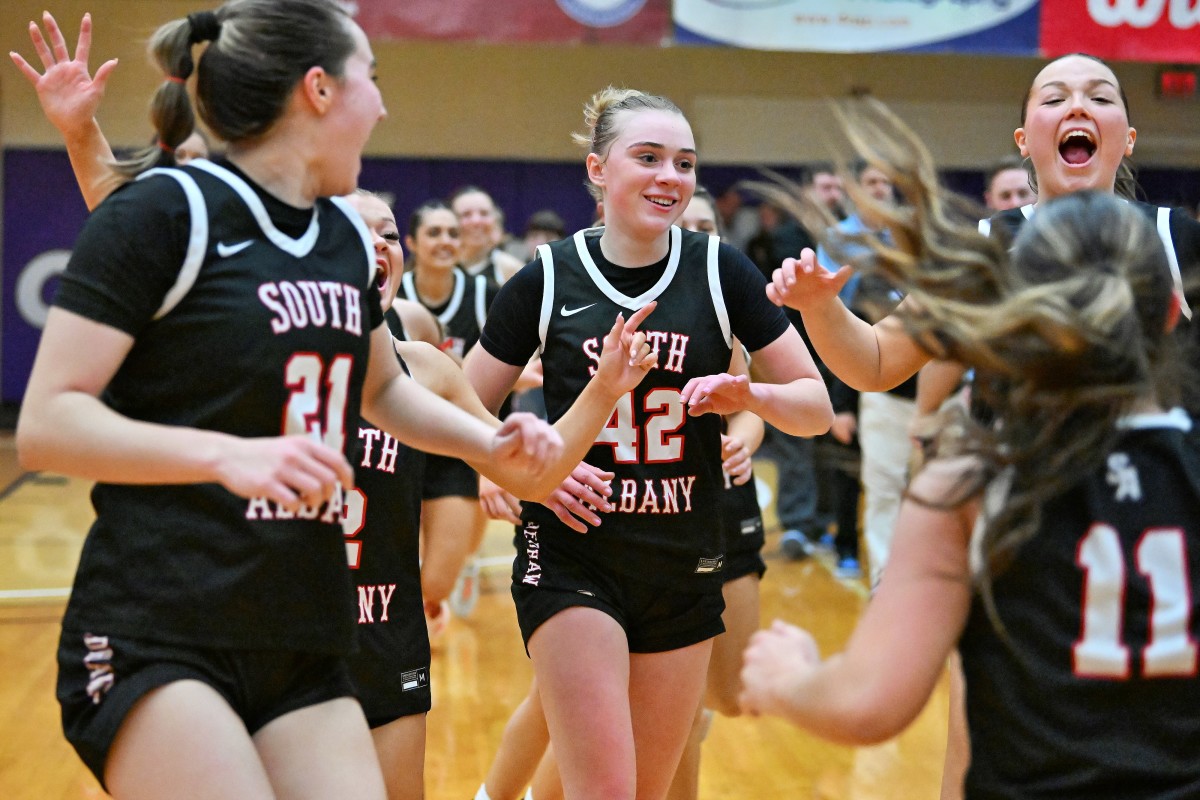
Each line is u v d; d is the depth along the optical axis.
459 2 10.19
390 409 2.64
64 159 14.67
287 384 2.27
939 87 15.12
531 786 3.73
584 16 10.29
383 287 3.48
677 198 3.35
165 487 2.22
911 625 1.87
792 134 15.10
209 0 13.25
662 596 3.33
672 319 3.36
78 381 2.12
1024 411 1.87
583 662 3.17
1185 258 3.16
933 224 2.08
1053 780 1.82
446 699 5.66
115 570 2.21
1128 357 1.85
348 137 2.39
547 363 3.45
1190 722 1.82
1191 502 1.86
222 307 2.23
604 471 3.31
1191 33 10.42
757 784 4.69
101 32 13.15
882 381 3.23
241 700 2.26
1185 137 15.31
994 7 10.41
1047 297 1.83
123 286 2.15
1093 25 10.42
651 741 3.38
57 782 4.59
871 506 6.88
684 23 10.33
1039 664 1.83
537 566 3.31
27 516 10.34
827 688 1.88
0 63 14.26
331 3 2.38
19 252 14.73
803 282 2.96
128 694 2.14
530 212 15.17
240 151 2.37
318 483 2.03
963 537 1.91
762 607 7.34
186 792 2.10
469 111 14.98
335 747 2.31
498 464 2.58
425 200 15.03
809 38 10.38
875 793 4.60
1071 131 3.33
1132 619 1.82
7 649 6.46
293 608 2.28
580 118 15.10
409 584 3.18
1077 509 1.86
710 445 3.39
